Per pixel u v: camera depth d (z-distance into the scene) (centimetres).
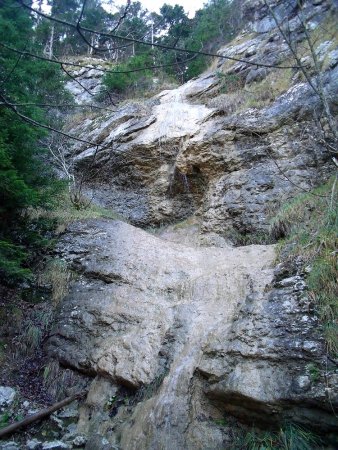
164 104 1286
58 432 432
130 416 429
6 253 563
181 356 456
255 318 424
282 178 778
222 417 382
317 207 625
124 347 501
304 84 859
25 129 588
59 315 591
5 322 566
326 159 745
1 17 596
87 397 473
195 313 518
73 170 1156
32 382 503
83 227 766
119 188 1116
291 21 1064
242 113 943
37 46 737
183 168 979
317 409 323
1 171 515
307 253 477
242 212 793
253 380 363
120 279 626
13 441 406
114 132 1215
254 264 582
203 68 1662
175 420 385
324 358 343
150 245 720
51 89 1121
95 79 1720
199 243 827
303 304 405
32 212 751
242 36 1401
